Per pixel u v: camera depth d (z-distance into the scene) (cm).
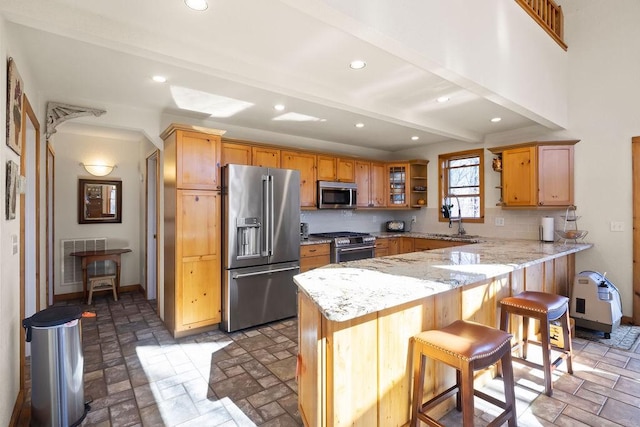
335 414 155
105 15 190
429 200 571
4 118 171
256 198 364
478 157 509
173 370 264
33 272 291
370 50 236
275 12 191
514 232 464
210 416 206
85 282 451
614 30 376
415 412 175
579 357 283
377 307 146
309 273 210
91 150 486
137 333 344
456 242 474
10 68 183
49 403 192
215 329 356
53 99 319
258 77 253
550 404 214
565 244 379
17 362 212
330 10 169
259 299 367
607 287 332
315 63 255
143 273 497
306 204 475
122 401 222
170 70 262
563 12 412
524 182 416
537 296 248
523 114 346
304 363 187
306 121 419
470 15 254
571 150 400
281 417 204
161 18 196
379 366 172
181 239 331
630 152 367
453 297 213
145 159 474
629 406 212
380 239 528
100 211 492
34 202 293
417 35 211
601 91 385
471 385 151
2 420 172
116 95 319
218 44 225
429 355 168
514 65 305
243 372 261
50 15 176
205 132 346
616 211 376
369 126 445
